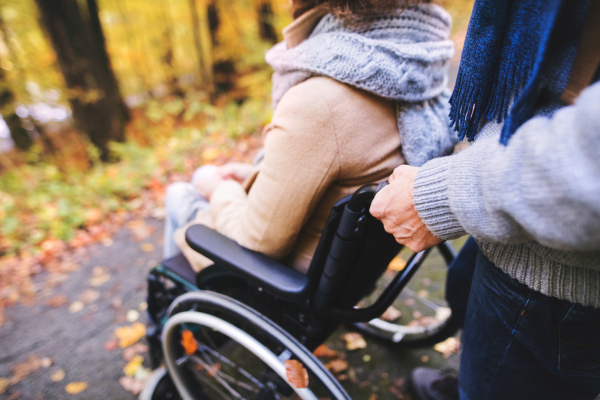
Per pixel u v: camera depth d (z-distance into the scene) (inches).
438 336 53.8
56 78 205.3
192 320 40.8
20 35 214.5
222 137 182.4
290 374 34.0
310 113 28.6
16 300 88.4
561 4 16.7
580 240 14.9
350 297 36.4
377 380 57.6
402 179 24.1
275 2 230.5
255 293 38.0
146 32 338.0
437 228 21.7
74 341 73.1
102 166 168.1
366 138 29.7
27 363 68.5
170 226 53.4
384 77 27.1
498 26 20.2
